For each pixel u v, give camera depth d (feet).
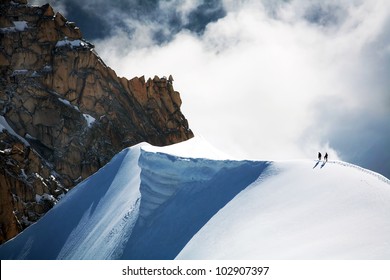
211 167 308.40
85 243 334.85
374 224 212.64
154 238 293.84
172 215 300.20
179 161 318.24
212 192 295.28
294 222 234.17
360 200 232.94
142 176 330.95
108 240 318.24
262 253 221.05
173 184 316.81
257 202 263.49
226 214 269.03
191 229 279.90
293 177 269.85
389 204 225.15
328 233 216.74
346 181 250.16
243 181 287.28
